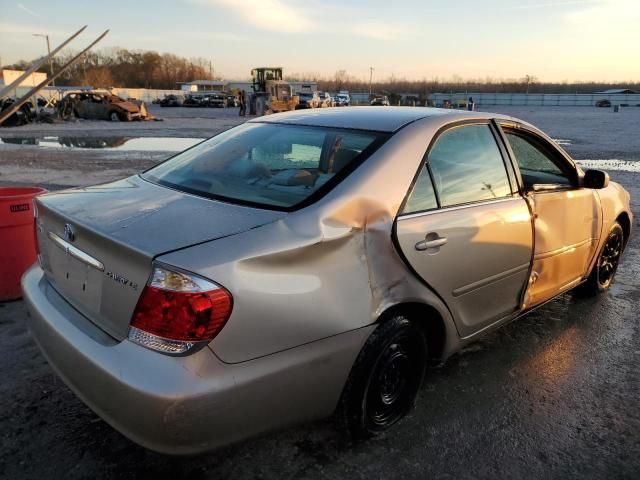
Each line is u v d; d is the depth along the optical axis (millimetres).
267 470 2537
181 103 60406
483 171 3205
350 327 2377
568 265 4020
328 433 2812
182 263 1979
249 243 2135
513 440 2824
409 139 2830
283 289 2160
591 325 4277
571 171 4062
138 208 2506
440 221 2770
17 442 2658
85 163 13156
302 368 2248
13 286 4293
